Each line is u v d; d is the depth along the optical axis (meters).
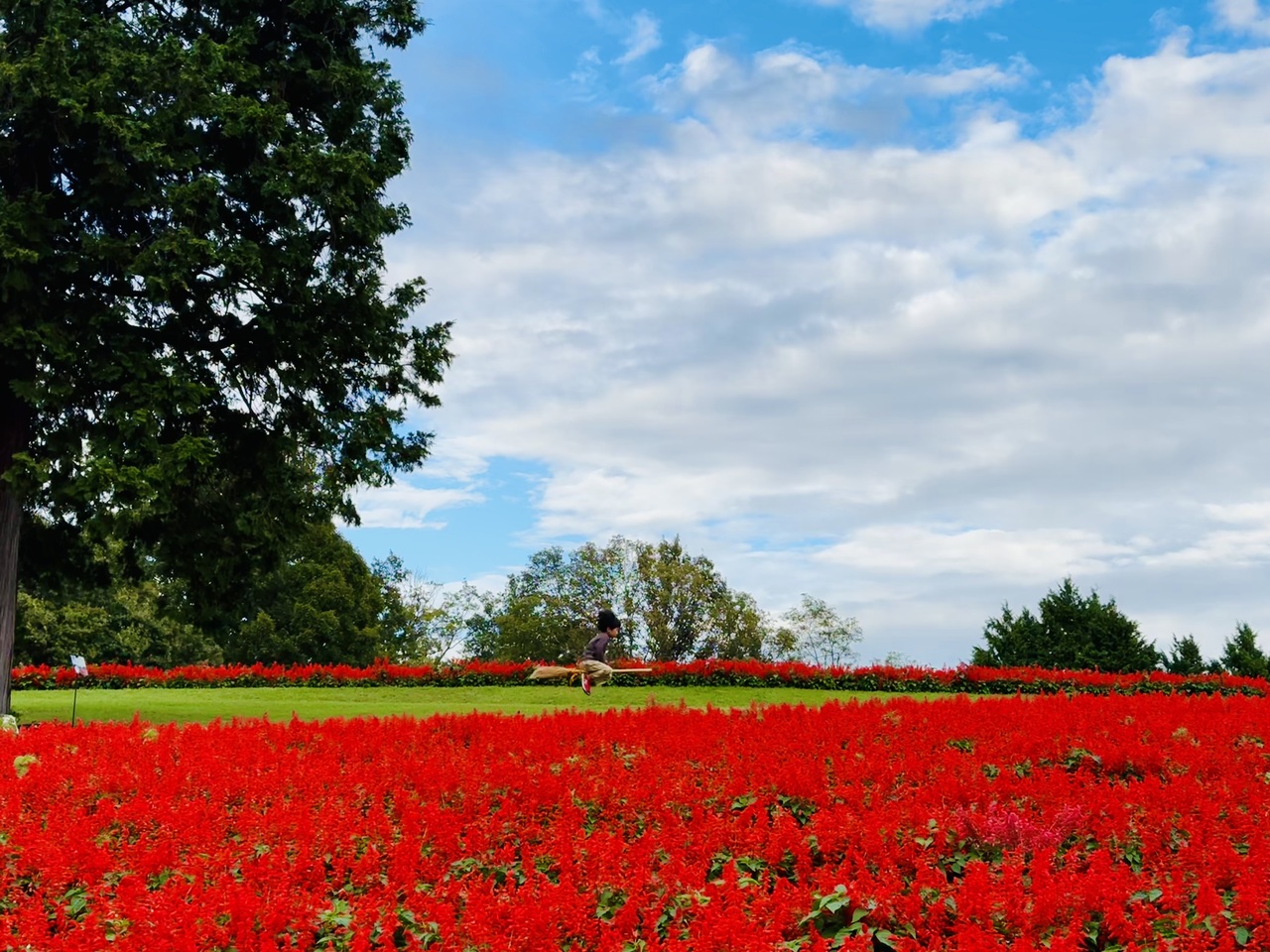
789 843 6.75
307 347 18.92
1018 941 4.80
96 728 11.95
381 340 20.27
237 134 17.64
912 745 10.90
